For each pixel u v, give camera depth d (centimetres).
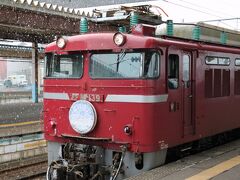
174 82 859
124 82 809
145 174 756
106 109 831
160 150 827
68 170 822
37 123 1479
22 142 1390
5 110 2070
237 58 1155
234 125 1148
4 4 1485
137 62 805
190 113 926
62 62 905
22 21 1625
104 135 835
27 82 4703
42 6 1639
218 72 1045
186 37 1021
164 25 914
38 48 2492
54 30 1791
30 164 1330
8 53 2688
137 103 795
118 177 826
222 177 720
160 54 804
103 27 1658
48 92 920
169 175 742
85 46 859
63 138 898
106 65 840
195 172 762
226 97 1092
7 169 1248
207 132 996
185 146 977
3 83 4756
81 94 862
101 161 843
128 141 807
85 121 847
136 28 850
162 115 818
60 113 898
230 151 1006
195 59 934
